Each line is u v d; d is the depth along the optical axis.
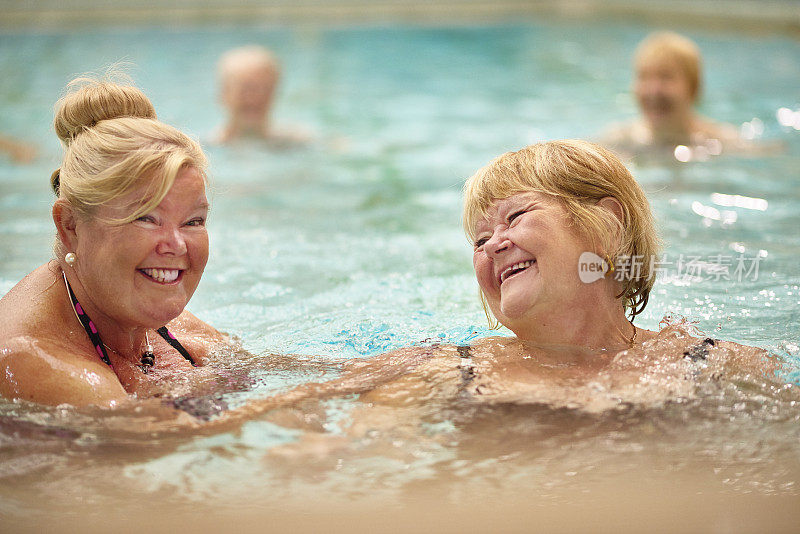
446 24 9.71
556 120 5.53
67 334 1.70
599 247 1.74
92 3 9.42
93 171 1.64
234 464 1.44
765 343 1.98
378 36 9.11
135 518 1.33
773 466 1.44
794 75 6.71
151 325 1.72
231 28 9.46
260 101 5.21
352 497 1.37
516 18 9.92
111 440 1.49
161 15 9.56
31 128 4.99
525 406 1.60
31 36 8.64
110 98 1.76
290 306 2.43
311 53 8.29
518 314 1.76
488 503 1.36
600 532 1.28
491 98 6.30
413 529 1.29
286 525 1.32
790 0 9.33
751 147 4.61
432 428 1.54
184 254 1.69
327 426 1.55
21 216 3.29
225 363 1.91
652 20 9.52
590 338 1.81
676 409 1.59
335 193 3.92
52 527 1.31
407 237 3.18
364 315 2.30
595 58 7.77
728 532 1.27
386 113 5.93
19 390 1.59
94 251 1.65
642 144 4.74
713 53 7.70
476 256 1.83
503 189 1.78
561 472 1.42
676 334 1.88
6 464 1.44
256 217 3.49
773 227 3.12
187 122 5.53
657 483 1.41
